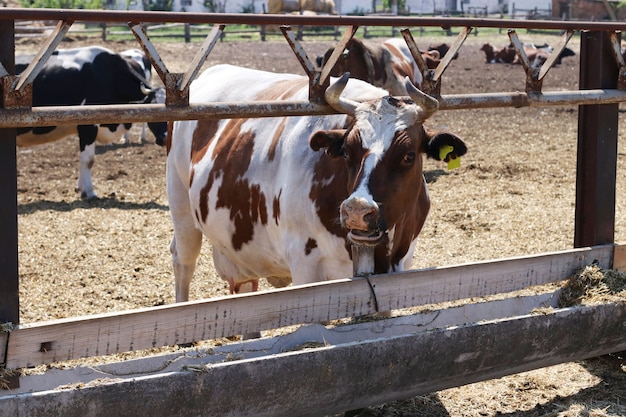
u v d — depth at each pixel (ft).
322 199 14.56
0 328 11.16
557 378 16.01
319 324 13.42
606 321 14.79
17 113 11.16
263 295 12.83
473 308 14.85
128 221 31.07
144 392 10.98
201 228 18.54
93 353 11.72
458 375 13.42
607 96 15.88
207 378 11.34
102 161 43.80
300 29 103.35
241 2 146.30
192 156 18.93
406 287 14.12
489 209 30.83
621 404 14.74
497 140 45.80
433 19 13.94
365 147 13.38
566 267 15.98
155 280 23.89
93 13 11.32
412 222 15.12
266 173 16.08
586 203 16.62
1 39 11.12
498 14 149.69
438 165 39.06
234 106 12.97
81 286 23.35
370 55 37.04
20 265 25.32
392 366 12.69
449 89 64.59
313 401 12.23
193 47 86.74
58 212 32.65
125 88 39.19
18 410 10.34
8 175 11.34
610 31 15.93
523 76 74.79
